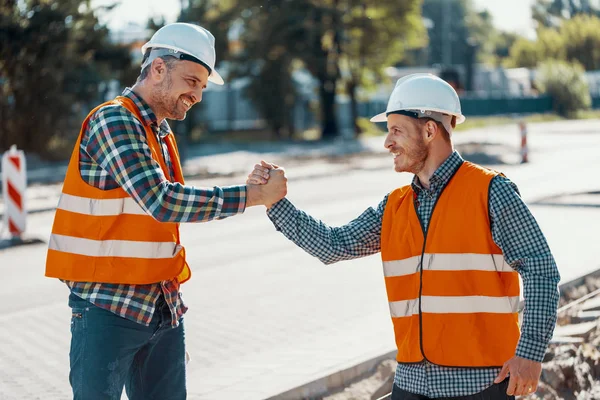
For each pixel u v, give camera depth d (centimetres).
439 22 9962
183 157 2714
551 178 1953
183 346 356
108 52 3044
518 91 6969
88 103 3025
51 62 2803
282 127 4294
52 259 329
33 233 1352
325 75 4222
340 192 1831
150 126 336
